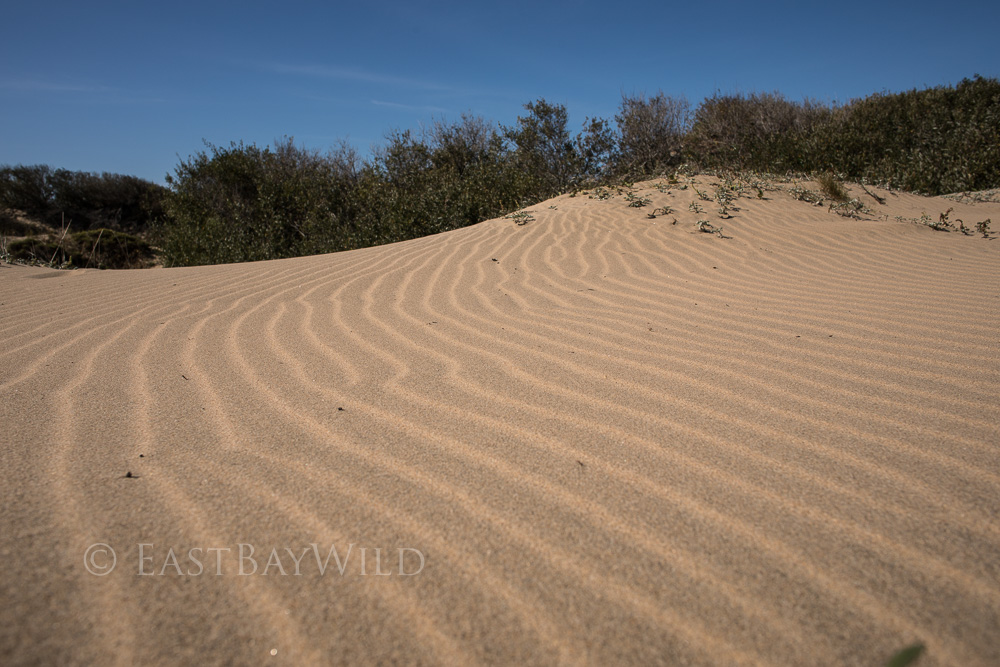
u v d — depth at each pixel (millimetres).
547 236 6070
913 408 2057
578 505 1521
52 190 21047
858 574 1231
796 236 5941
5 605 1150
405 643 1086
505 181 10477
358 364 2752
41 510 1489
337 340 3188
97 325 3605
